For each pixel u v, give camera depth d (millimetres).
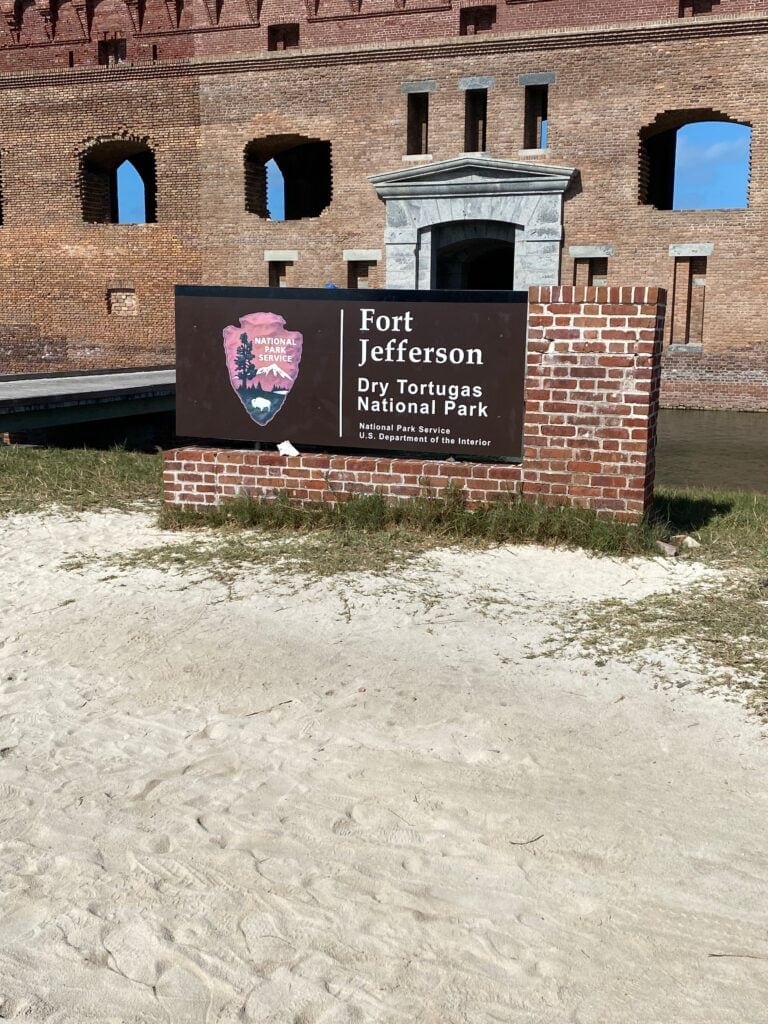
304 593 6500
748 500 9969
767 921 3096
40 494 9820
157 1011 2697
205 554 7434
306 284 28141
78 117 29281
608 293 7309
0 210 32156
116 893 3232
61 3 28984
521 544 7613
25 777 4070
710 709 4629
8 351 31078
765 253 24438
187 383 8531
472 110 26703
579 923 3090
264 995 2762
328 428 8266
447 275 29047
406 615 6055
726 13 23891
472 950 2959
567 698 4793
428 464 8016
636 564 7148
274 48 27750
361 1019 2672
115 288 29859
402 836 3586
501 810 3756
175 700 4895
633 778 4000
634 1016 2686
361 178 27156
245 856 3447
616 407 7445
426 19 26109
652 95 24562
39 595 6578
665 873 3344
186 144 28594
